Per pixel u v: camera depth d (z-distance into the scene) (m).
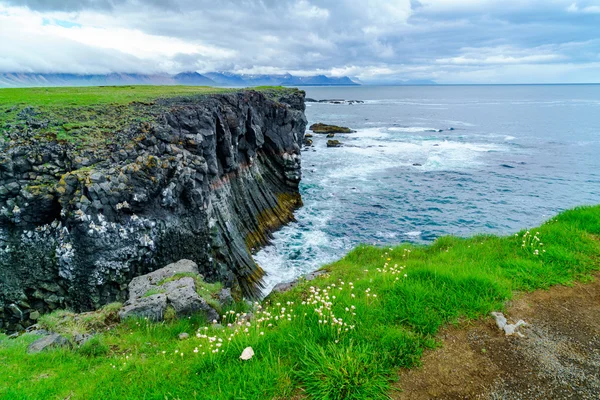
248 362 6.27
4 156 14.96
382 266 12.38
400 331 6.77
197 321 10.20
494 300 7.85
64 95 28.83
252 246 25.16
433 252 13.96
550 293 8.34
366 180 43.38
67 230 14.36
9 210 14.28
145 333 9.34
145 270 16.09
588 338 6.80
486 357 6.35
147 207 16.42
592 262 9.54
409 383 5.77
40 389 6.34
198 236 18.52
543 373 5.97
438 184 41.78
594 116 111.06
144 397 5.71
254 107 32.56
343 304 7.83
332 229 29.45
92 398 6.02
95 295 14.49
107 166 16.02
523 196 37.28
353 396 5.36
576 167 48.50
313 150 59.84
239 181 27.08
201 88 45.25
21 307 14.24
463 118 110.06
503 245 11.54
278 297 10.49
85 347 8.15
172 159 18.00
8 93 30.20
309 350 6.23
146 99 26.69
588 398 5.47
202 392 5.68
